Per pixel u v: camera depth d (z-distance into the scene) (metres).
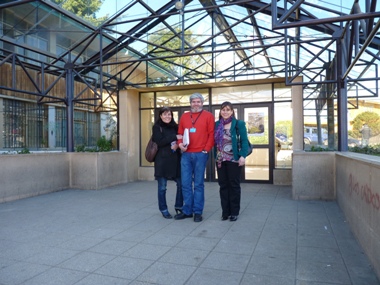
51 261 3.40
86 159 8.70
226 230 4.49
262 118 9.76
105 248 3.80
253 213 5.52
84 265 3.29
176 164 5.29
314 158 6.77
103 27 8.66
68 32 9.45
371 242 3.18
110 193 7.95
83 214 5.60
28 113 10.90
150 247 3.82
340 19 3.71
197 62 11.79
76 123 11.89
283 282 2.86
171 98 10.79
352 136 6.96
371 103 6.66
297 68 10.18
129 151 10.30
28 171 7.45
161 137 5.16
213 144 5.07
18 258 3.50
